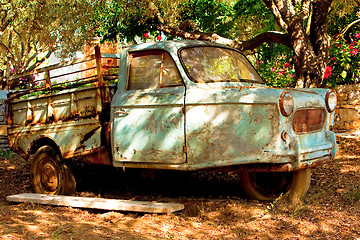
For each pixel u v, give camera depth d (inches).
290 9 324.8
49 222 172.6
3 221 172.7
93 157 217.8
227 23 435.8
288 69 404.2
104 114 210.2
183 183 247.4
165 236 154.7
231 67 211.0
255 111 175.3
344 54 382.3
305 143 185.9
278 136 173.2
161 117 189.2
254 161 175.3
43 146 235.5
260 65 408.8
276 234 156.5
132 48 212.5
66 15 316.8
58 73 637.3
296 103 179.8
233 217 175.2
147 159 193.0
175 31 374.0
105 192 236.8
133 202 191.5
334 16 402.0
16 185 268.5
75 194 232.2
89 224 170.4
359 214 173.5
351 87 386.3
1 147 374.0
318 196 198.7
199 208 184.9
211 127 180.1
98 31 414.6
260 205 188.5
